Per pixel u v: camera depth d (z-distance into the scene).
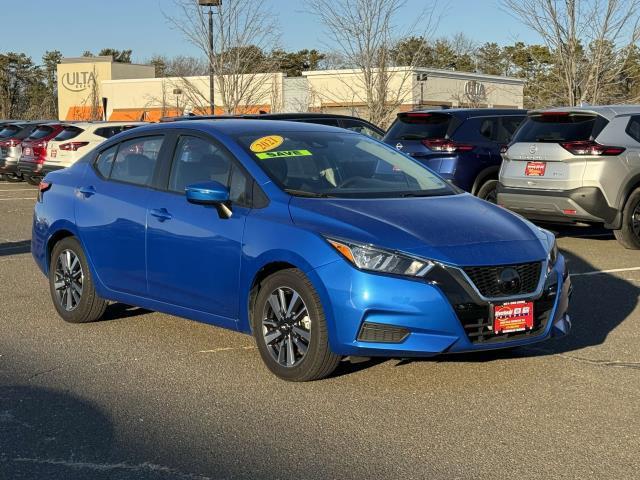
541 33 19.23
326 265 5.14
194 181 6.14
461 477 4.06
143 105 50.19
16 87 62.84
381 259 5.05
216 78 28.38
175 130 6.47
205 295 5.92
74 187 7.05
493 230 5.44
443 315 5.02
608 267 9.55
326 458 4.30
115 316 7.33
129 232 6.43
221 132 6.21
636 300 7.89
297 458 4.30
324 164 6.11
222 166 6.04
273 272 5.55
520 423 4.76
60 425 4.78
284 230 5.40
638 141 10.48
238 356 6.11
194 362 5.97
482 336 5.16
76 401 5.18
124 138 6.86
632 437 4.55
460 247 5.16
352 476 4.08
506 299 5.16
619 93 19.47
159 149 6.51
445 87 36.28
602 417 4.85
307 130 6.57
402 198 5.84
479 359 5.97
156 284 6.28
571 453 4.34
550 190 10.45
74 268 7.08
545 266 5.40
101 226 6.68
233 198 5.85
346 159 6.25
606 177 10.20
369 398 5.19
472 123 12.32
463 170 12.08
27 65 63.47
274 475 4.09
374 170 6.25
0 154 23.42
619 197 10.31
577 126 10.43
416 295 4.99
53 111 59.16
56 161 20.55
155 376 5.66
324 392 5.30
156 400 5.19
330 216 5.36
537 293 5.30
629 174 10.34
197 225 5.92
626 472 4.11
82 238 6.86
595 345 6.36
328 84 32.25
